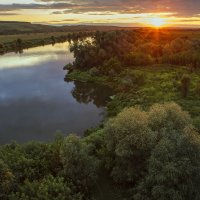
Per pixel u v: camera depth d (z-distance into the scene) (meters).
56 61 141.38
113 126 37.53
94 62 122.50
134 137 34.19
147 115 38.53
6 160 35.34
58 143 39.62
